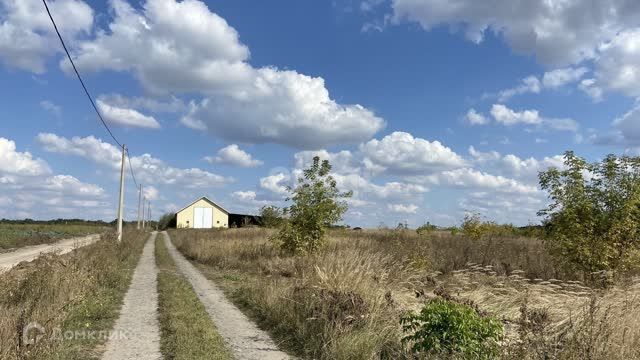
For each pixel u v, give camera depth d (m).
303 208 21.69
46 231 63.25
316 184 21.94
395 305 9.59
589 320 7.04
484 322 7.01
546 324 7.36
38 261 12.72
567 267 13.38
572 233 12.98
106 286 14.96
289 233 21.72
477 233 28.28
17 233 49.50
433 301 8.20
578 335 6.87
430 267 18.03
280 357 8.30
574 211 13.02
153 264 25.34
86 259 15.50
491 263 18.00
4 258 28.52
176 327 9.83
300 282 12.22
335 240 24.91
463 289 12.84
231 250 26.44
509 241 24.50
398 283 11.94
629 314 7.67
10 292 10.45
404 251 19.03
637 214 12.50
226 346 8.86
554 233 13.43
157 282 17.70
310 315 9.66
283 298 11.00
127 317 11.20
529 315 7.66
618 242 12.50
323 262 13.88
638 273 12.91
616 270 12.30
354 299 9.28
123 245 29.84
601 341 6.62
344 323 8.71
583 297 9.80
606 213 12.81
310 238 21.42
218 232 49.38
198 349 8.38
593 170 13.02
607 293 9.55
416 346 6.97
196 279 18.94
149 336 9.42
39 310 8.44
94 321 10.49
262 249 25.48
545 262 16.78
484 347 6.84
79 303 11.12
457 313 6.98
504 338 7.17
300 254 21.23
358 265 11.83
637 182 12.51
